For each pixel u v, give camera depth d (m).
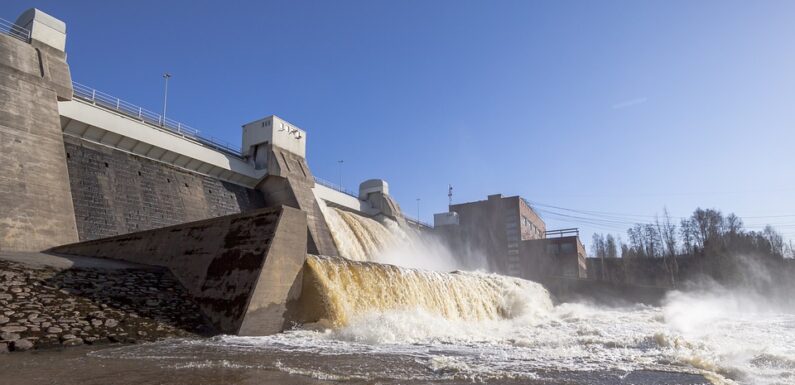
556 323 23.67
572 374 8.73
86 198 24.05
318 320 15.51
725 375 9.00
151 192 28.20
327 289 16.02
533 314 27.58
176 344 11.77
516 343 13.92
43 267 14.50
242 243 15.62
